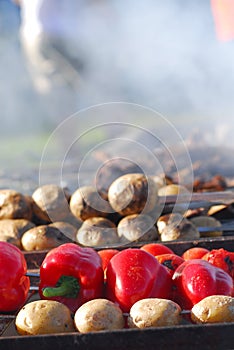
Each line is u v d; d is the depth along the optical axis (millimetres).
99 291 1692
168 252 1996
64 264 1665
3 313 1730
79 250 1717
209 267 1689
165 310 1521
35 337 1458
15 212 2625
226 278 1675
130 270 1646
